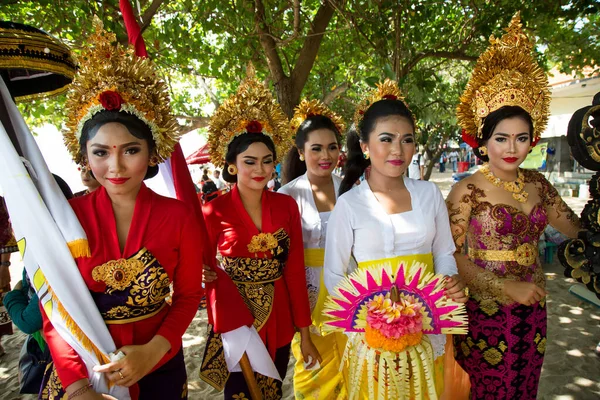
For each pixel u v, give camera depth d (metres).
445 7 5.74
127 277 1.44
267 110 2.30
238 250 2.17
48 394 1.52
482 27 5.28
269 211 2.19
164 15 5.02
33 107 5.72
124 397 1.43
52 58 1.90
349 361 1.85
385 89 2.25
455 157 26.83
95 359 1.38
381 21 4.77
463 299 1.80
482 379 2.10
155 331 1.56
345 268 2.07
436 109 6.06
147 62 1.57
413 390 1.76
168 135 1.60
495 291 1.96
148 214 1.52
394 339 1.61
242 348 2.01
